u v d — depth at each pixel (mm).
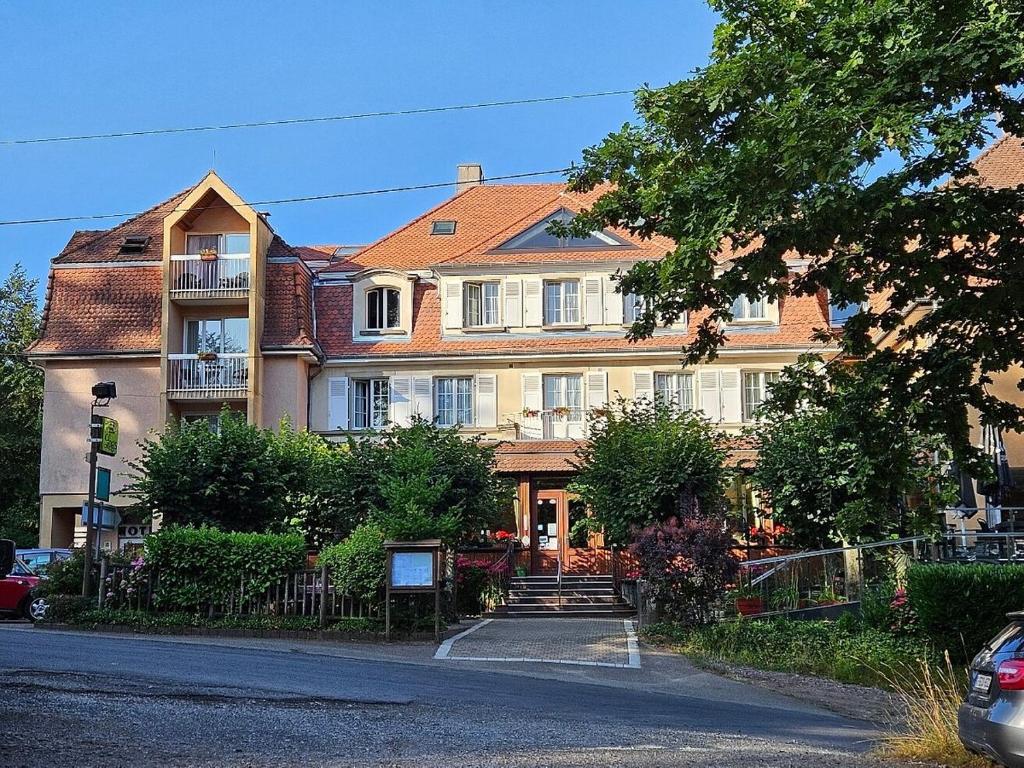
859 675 16844
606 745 10172
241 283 34812
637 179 15633
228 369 34344
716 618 21094
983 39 12148
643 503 25422
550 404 35562
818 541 26344
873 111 12398
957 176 13820
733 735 11211
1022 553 21016
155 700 11609
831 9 13891
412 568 20188
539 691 14375
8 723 9844
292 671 14844
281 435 27828
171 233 34938
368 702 12320
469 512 26453
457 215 39844
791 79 13422
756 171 13125
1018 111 13273
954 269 15031
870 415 16688
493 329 35688
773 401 17562
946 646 17359
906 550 21344
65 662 14516
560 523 33938
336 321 36344
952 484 21531
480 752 9578
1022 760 8305
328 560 21188
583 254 35938
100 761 8570
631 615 27375
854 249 15320
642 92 15289
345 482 26359
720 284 14172
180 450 25203
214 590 21328
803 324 35125
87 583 22250
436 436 27391
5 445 44875
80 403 34875
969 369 15688
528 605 28094
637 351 34906
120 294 35656
